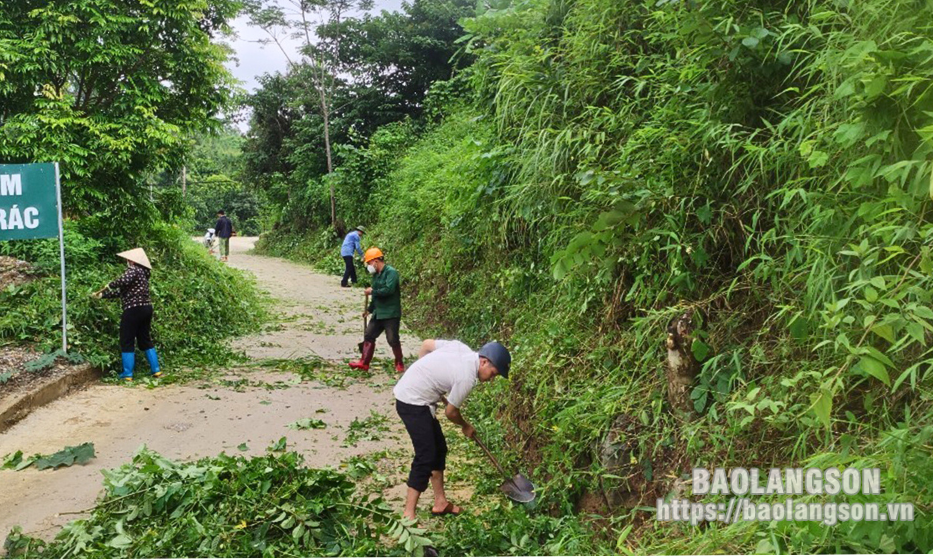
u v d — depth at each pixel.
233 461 4.58
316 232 25.27
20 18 10.41
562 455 4.79
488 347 4.39
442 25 24.48
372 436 6.05
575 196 6.12
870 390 3.35
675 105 4.88
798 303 3.82
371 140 22.23
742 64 4.24
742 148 4.46
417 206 14.84
